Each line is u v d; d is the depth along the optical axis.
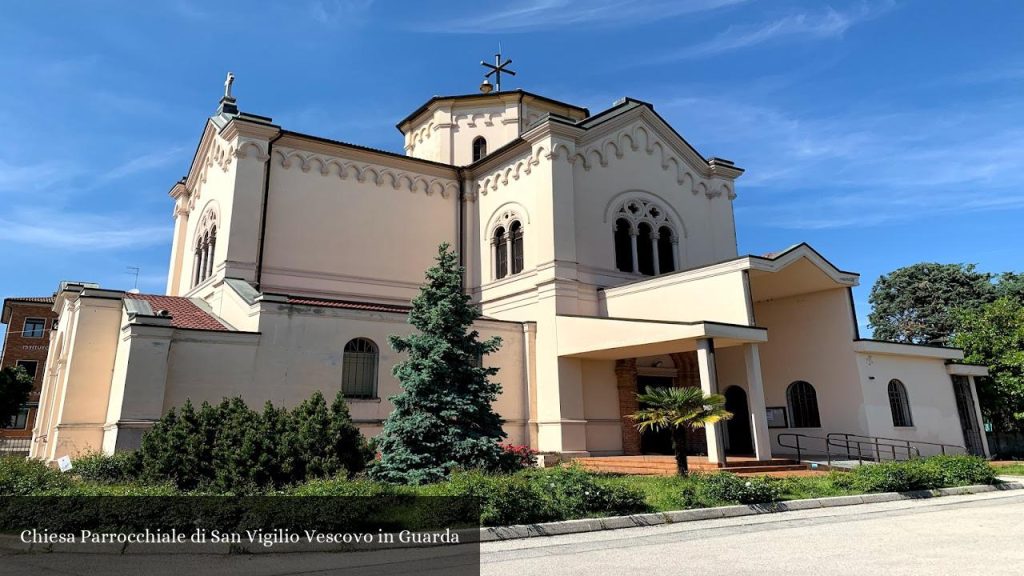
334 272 25.19
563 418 22.41
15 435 50.75
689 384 25.61
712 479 14.25
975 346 30.28
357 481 11.88
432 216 28.16
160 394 17.09
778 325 26.33
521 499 11.22
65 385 19.28
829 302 24.83
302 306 19.95
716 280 21.39
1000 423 31.08
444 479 14.15
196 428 13.03
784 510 13.57
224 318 21.97
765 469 18.62
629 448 23.62
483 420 16.19
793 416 25.20
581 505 11.88
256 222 23.70
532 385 23.55
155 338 17.28
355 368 20.69
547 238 24.23
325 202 25.58
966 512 13.09
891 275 54.88
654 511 12.43
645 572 7.81
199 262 27.50
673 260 27.88
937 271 52.38
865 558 8.51
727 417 15.66
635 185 27.34
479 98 31.58
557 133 24.95
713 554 8.93
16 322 53.72
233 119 23.81
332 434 13.20
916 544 9.54
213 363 18.27
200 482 12.16
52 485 11.51
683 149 29.42
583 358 23.39
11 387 42.47
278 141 24.95
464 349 16.56
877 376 23.98
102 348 19.97
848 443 23.25
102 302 20.20
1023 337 28.55
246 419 13.23
